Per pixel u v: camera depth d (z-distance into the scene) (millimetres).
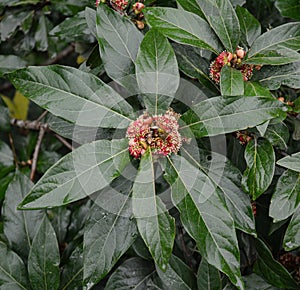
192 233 654
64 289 787
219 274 752
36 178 1062
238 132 762
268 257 765
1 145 1044
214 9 744
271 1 934
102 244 710
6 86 1286
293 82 747
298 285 802
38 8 1040
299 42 738
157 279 792
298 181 727
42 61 1145
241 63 736
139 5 775
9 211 822
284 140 738
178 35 714
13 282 793
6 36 1038
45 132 1070
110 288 788
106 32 716
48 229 789
